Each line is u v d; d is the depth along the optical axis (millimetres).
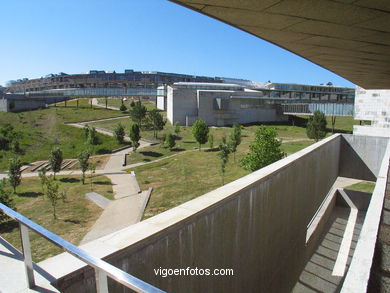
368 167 12773
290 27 4324
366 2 3197
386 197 4246
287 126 58312
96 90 77188
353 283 1725
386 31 4191
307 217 8602
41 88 120438
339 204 13148
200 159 35094
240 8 3551
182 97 58844
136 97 105875
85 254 1525
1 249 2547
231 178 26484
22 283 2002
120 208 20109
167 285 2939
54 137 48688
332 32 4488
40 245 13586
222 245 3982
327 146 10516
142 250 2568
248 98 62594
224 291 4156
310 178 8539
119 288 2408
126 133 51844
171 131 52844
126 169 34156
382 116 23703
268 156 16047
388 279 2264
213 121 59969
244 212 4547
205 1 3324
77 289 2047
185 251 3189
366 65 7051
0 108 65250
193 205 3545
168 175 29766
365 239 2268
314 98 84938
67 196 23406
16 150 41406
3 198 18078
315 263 8570
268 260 5824
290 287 7355
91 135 45375
